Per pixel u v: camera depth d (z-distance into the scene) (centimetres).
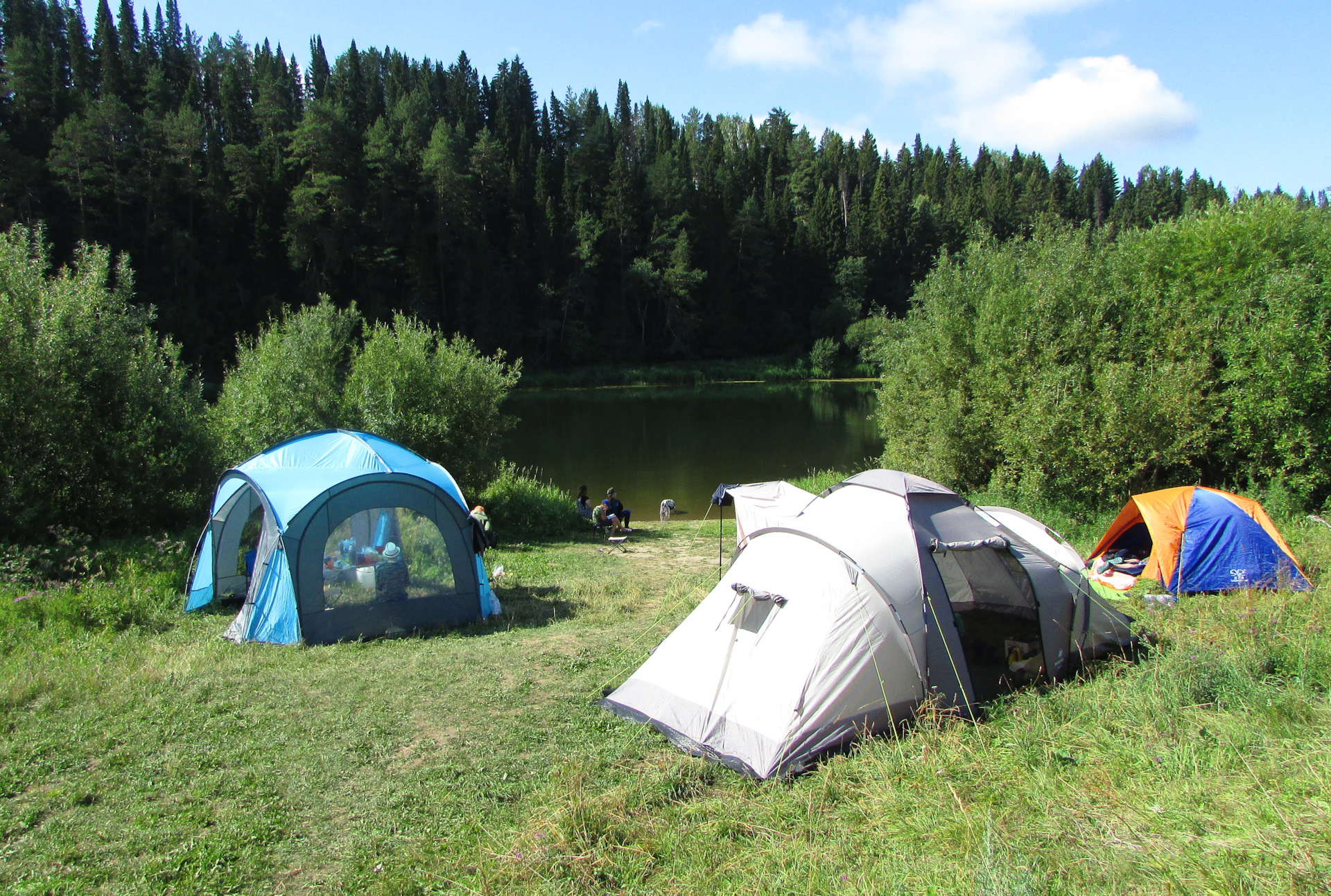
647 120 10812
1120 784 426
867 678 532
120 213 5103
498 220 7394
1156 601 786
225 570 920
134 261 5091
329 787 476
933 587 574
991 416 1462
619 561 1288
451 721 568
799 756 496
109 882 385
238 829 429
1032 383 1343
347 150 6194
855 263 7794
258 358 1568
